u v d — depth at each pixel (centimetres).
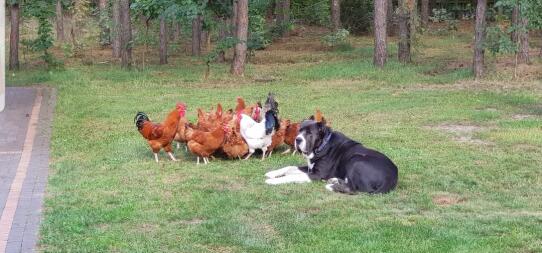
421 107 1593
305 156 943
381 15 2330
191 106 1617
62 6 3288
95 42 3303
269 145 1089
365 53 2858
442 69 2302
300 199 848
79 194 880
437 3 4362
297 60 2672
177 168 1030
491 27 2073
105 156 1114
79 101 1692
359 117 1476
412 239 700
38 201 853
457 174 984
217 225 749
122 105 1634
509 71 2133
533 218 772
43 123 1416
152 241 701
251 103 1647
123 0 2344
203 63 2559
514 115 1505
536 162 1061
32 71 2278
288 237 710
